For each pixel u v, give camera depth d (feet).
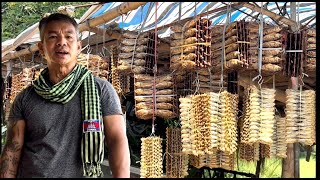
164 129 17.67
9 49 15.12
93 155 5.87
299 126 8.85
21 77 16.06
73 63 6.23
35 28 13.74
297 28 9.38
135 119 18.25
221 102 8.86
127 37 10.52
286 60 8.86
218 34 9.02
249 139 8.81
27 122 6.13
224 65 8.78
